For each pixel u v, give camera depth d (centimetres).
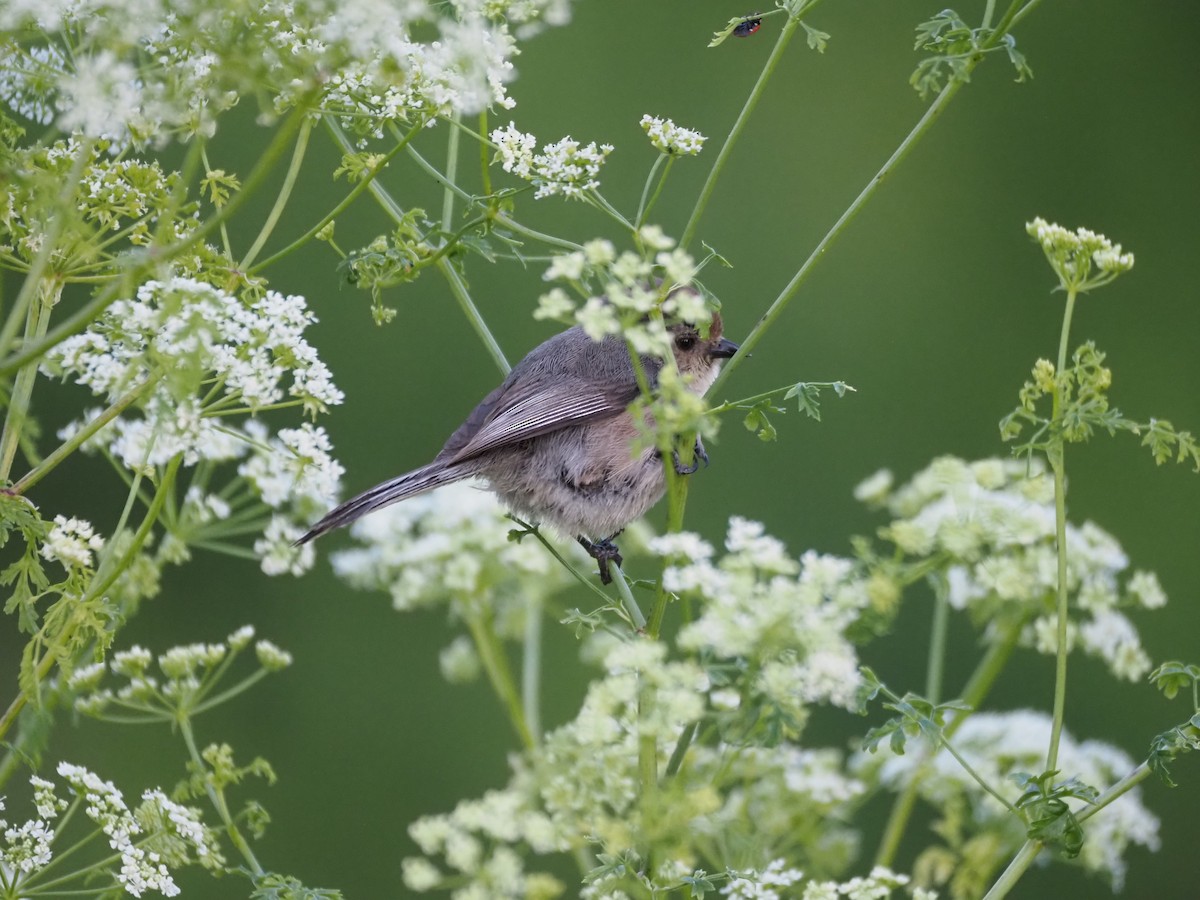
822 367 2214
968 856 824
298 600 1984
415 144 2134
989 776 853
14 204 667
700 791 643
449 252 843
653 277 778
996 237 2320
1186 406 2259
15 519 683
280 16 624
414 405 2066
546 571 992
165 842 720
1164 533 2166
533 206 2181
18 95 702
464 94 756
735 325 2217
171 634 1956
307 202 2108
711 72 2323
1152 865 1775
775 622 629
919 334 2248
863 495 906
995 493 850
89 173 723
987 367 2244
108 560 755
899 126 2341
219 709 1916
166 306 610
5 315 737
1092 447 2198
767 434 743
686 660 658
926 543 668
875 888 685
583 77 2283
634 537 1113
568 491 1097
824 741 1769
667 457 752
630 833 642
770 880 680
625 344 1132
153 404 691
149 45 654
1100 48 2402
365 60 629
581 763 707
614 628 787
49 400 1984
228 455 840
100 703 780
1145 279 2316
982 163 2352
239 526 895
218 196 771
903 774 884
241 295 791
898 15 2389
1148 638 2116
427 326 2086
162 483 734
